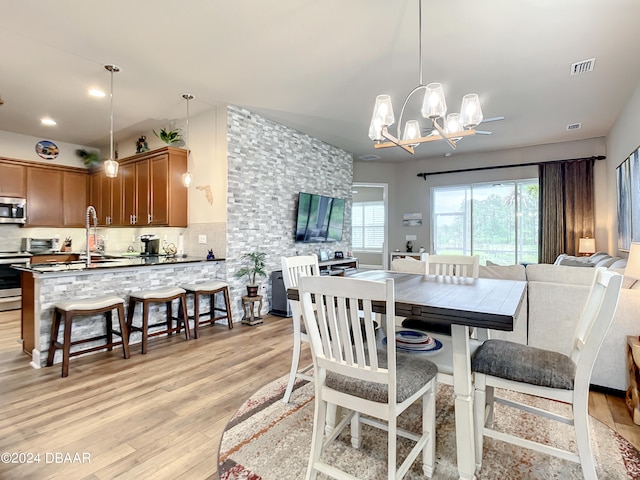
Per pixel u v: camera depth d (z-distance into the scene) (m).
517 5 2.45
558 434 2.07
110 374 2.91
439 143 6.19
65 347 2.88
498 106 4.39
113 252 5.99
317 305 1.57
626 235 4.31
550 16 2.58
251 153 4.73
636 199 3.79
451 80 3.66
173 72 3.49
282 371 2.98
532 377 1.62
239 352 3.44
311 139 5.89
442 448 1.94
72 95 4.06
